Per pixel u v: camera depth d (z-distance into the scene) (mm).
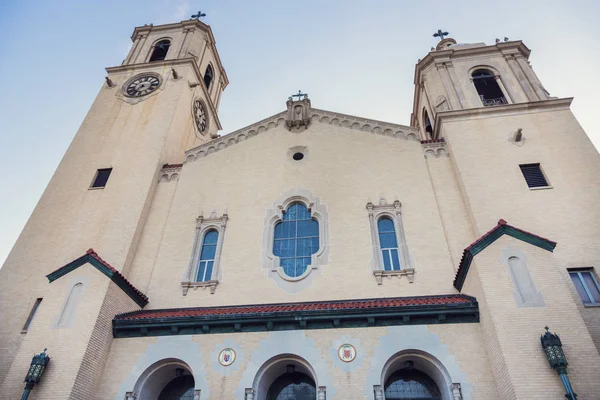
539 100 22797
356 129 23953
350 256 18719
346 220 19984
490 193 19203
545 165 19906
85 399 14469
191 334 15797
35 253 20562
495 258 14719
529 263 14445
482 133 21859
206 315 15648
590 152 19891
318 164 22594
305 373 15398
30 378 13922
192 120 29547
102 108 27672
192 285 18859
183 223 21344
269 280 18547
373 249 18781
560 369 11852
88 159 24672
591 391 11711
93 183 23562
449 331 14586
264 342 15078
